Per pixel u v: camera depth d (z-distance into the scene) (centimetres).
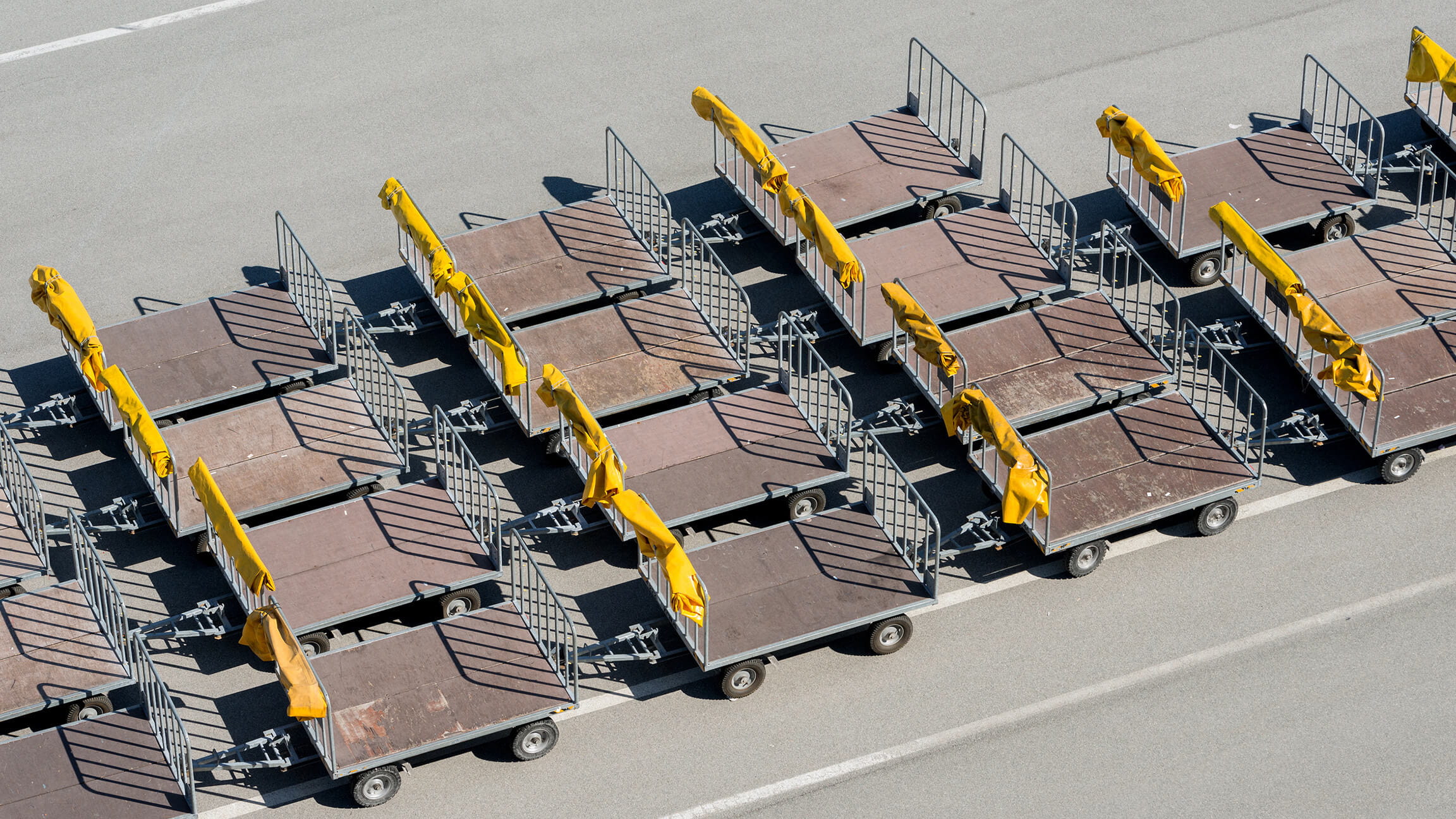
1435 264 8569
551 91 10019
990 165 9506
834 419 8250
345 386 8206
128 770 6756
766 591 7250
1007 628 7412
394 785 6825
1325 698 7106
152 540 7819
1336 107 9081
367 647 7081
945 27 10381
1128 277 8925
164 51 10300
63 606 7306
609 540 7825
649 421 7975
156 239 9175
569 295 8512
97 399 7962
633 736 7075
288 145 9706
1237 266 8781
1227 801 6781
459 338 8712
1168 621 7412
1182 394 8069
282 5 10650
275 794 6881
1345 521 7775
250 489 7675
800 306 8812
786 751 7006
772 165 8362
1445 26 10206
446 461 8125
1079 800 6806
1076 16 10419
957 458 8138
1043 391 8025
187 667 7325
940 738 7038
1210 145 9494
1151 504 7525
